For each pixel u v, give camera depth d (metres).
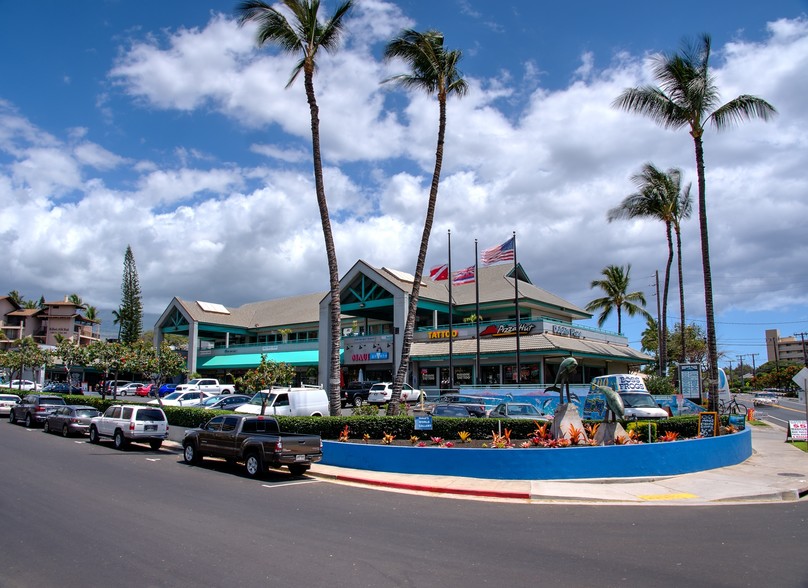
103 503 12.00
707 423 20.59
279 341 63.53
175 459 20.22
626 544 9.52
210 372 65.38
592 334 46.91
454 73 25.30
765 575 7.82
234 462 19.20
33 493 12.79
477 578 7.64
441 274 41.72
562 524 11.15
